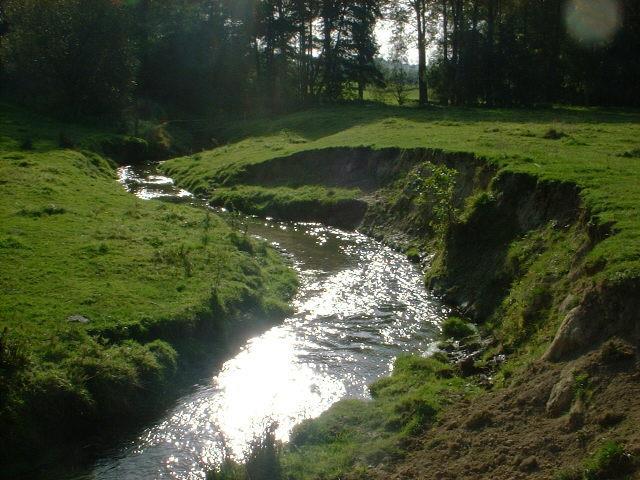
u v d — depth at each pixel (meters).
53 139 43.44
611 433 9.34
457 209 23.11
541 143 27.95
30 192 27.00
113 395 13.11
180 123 65.38
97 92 55.00
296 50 71.00
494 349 15.08
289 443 11.93
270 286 20.75
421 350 16.30
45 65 53.09
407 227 27.31
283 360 15.91
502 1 60.41
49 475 11.24
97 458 11.82
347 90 71.06
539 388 11.45
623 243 13.21
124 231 22.47
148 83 71.62
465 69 58.59
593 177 18.97
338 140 39.84
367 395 14.02
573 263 15.04
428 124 41.22
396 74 73.19
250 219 33.06
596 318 11.69
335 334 17.55
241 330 17.45
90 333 14.55
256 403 13.76
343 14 66.81
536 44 59.34
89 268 18.45
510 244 19.05
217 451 11.94
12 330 13.76
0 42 59.09
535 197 19.48
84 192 29.12
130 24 57.50
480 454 10.40
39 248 19.73
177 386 14.49
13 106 53.88
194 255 20.73
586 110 48.44
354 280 22.41
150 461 11.68
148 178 43.56
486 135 32.59
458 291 19.84
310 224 31.97
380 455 11.12
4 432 11.41
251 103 71.00
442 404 12.39
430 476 10.20
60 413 12.30
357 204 31.69
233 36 73.38
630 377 10.14
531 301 15.09
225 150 47.31
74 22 53.06
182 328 15.88
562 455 9.60
